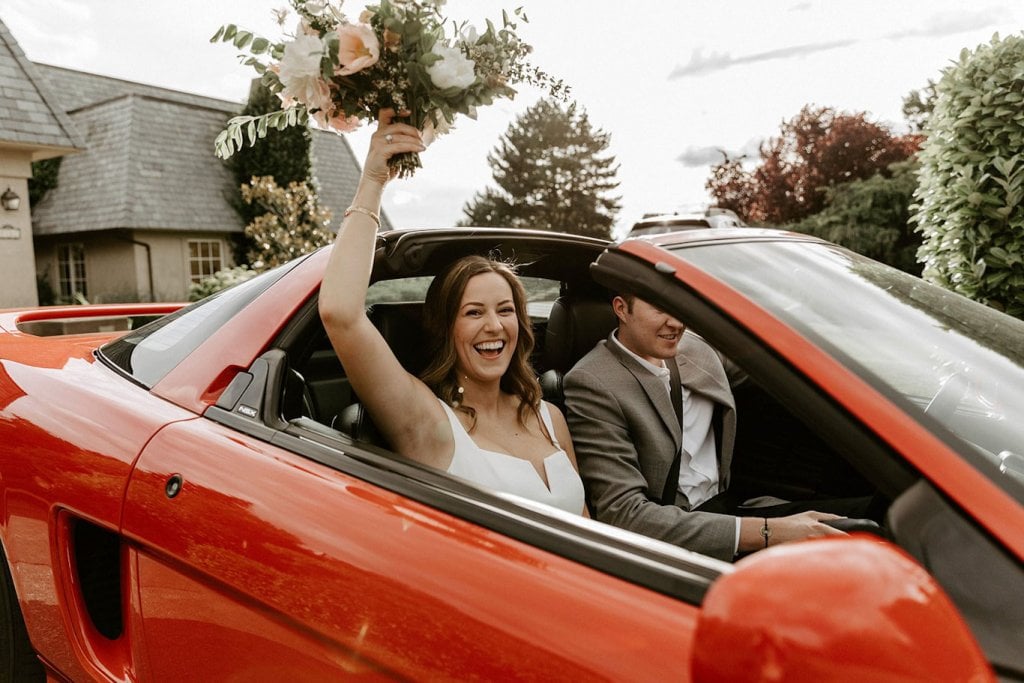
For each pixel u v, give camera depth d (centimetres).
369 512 116
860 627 59
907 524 86
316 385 238
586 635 91
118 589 149
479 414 183
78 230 1669
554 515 108
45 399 167
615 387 190
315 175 1967
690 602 90
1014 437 108
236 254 1812
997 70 413
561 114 5381
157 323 190
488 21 148
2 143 1159
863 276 145
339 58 136
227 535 125
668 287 112
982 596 80
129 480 142
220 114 1922
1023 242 417
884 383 99
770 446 231
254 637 121
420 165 152
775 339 101
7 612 178
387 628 105
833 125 3409
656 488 189
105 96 2331
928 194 472
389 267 186
